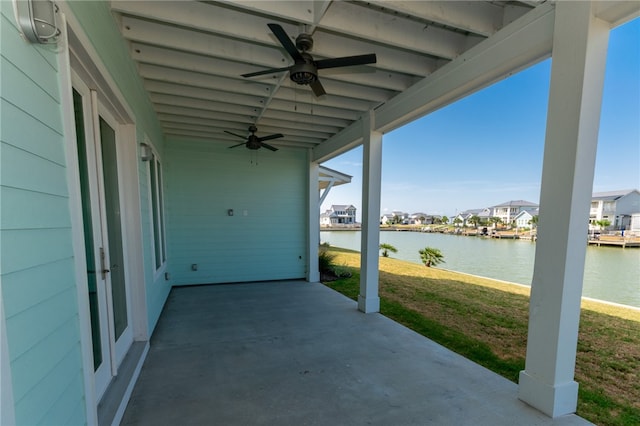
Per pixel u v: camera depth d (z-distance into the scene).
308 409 2.04
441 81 2.84
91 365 1.38
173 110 4.19
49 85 1.11
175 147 5.46
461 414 1.99
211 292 5.25
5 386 0.81
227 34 2.40
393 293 5.32
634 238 17.39
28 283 0.94
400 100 3.45
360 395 2.21
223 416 1.96
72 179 1.26
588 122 1.77
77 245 1.29
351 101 3.93
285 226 6.21
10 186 0.86
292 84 3.32
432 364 2.69
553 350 1.92
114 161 2.49
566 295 1.87
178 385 2.32
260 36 2.48
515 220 29.31
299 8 2.18
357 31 2.38
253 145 4.51
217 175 5.73
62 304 1.16
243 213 5.92
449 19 2.20
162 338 3.25
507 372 2.55
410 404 2.10
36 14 0.96
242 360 2.75
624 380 2.39
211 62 3.00
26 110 0.95
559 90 1.84
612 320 3.86
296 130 5.21
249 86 3.48
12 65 0.88
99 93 2.06
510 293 5.43
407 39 2.53
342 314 4.09
